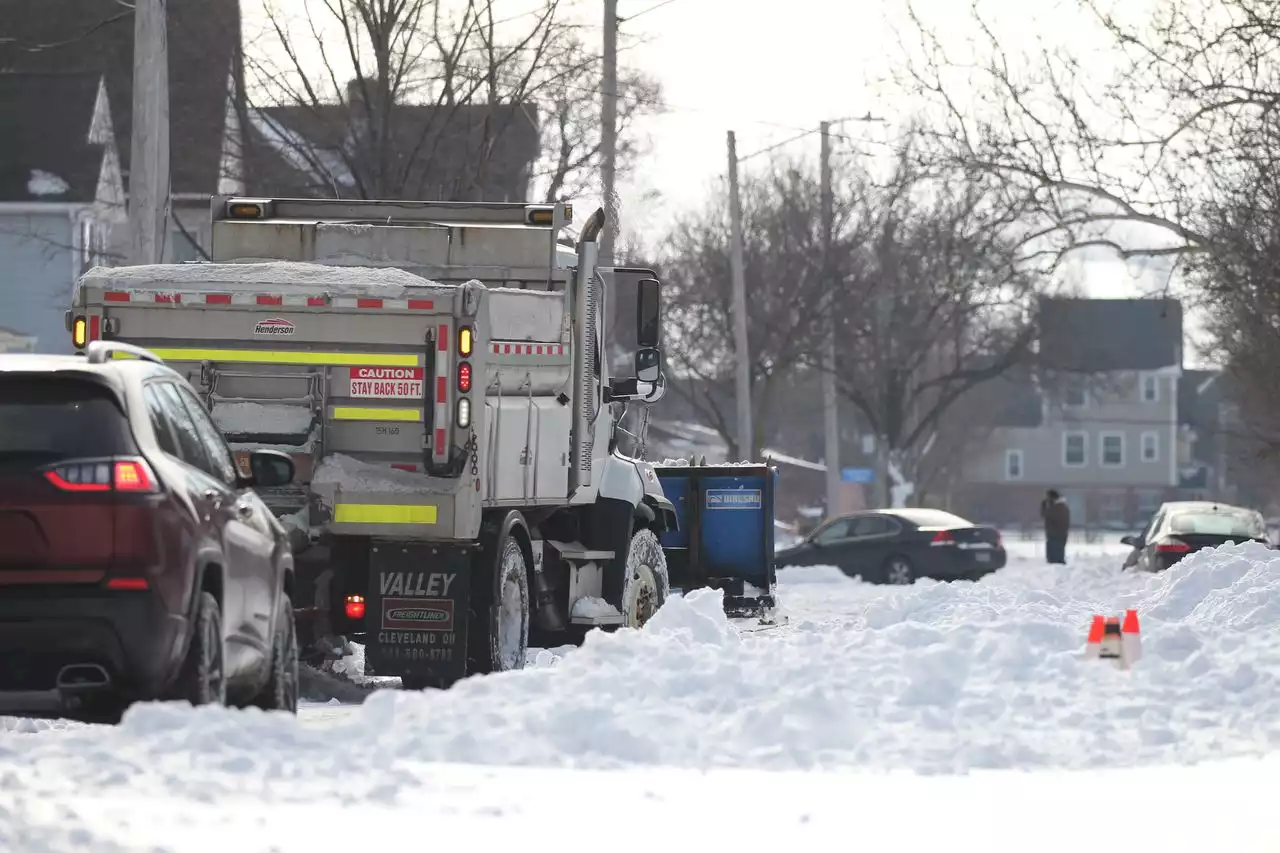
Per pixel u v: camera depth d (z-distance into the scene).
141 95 90.69
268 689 43.38
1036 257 122.69
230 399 55.38
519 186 145.25
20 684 35.44
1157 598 74.81
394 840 27.50
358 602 56.59
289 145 134.38
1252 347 180.62
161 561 35.56
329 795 30.94
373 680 62.16
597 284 67.19
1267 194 113.44
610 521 68.88
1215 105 112.88
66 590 35.09
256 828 27.73
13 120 185.12
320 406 55.12
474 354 55.16
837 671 47.16
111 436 35.97
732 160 171.25
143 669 35.47
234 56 134.38
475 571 57.78
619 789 33.72
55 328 181.38
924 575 150.88
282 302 55.16
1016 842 29.38
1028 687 47.12
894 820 31.23
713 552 93.50
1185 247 118.38
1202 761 39.59
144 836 26.59
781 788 34.69
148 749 33.16
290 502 54.03
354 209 66.81
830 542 154.50
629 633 48.44
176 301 55.41
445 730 39.16
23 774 31.23
